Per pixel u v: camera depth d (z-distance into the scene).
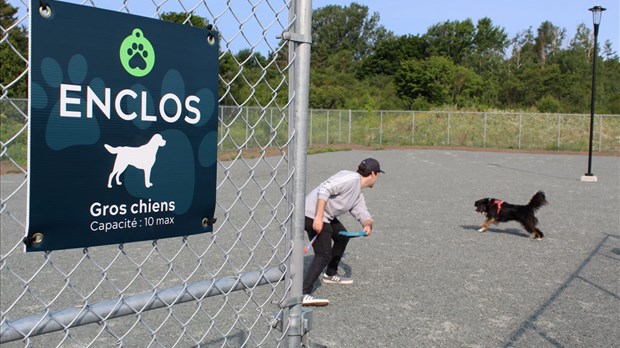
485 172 21.72
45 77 1.58
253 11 2.18
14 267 6.90
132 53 1.77
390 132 40.50
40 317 1.80
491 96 61.25
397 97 60.56
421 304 5.80
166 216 1.91
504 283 6.62
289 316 2.51
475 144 38.84
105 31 1.70
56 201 1.63
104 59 1.70
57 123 1.61
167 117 1.87
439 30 77.19
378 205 12.95
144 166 1.82
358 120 40.78
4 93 1.57
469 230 10.03
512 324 5.22
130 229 1.82
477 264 7.55
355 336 4.87
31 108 1.56
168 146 1.89
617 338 4.88
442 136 40.03
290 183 2.45
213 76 2.01
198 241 8.57
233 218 10.83
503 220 9.60
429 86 59.12
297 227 2.45
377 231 9.83
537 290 6.34
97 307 1.93
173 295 2.13
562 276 6.96
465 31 75.75
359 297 6.03
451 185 17.22
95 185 1.71
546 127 38.53
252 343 4.54
